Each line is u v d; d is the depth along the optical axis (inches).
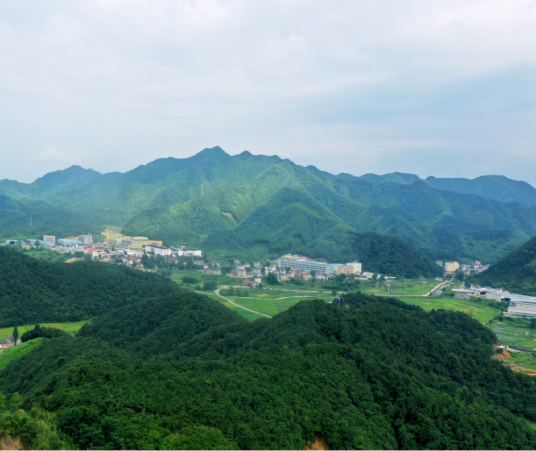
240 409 3639.3
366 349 5511.8
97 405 3499.0
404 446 4175.7
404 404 4559.5
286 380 4286.4
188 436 3265.3
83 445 3257.9
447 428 4434.1
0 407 3690.9
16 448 3065.9
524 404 5718.5
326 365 4746.6
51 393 4023.1
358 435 3740.2
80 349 5954.7
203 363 4601.4
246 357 4995.1
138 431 3235.7
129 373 4126.5
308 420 3742.6
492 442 4453.7
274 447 3331.7
